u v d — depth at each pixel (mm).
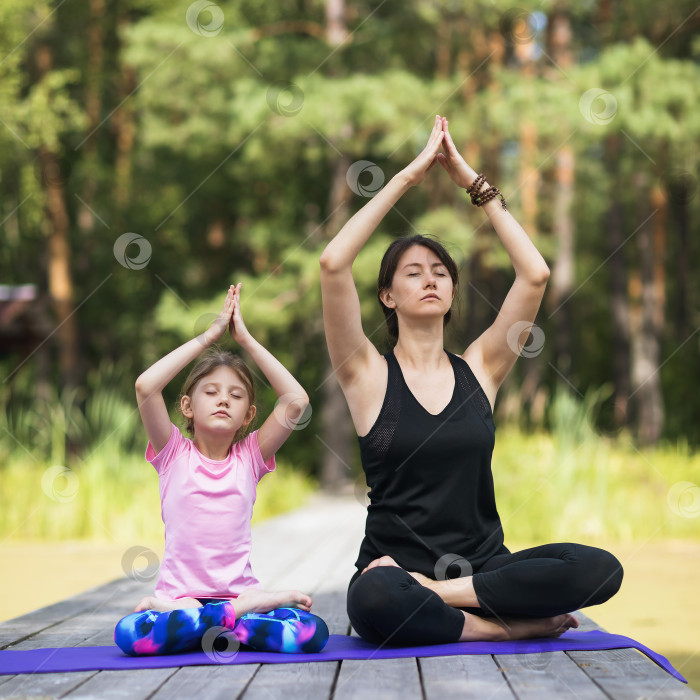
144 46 23547
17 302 24828
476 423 4945
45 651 4805
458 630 4699
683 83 22422
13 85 23453
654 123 21844
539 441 17578
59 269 27984
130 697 3766
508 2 23000
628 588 9820
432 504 4832
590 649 4570
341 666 4289
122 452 17500
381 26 24672
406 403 4945
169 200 30938
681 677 4035
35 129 23406
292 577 8070
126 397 22000
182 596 4852
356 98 21109
